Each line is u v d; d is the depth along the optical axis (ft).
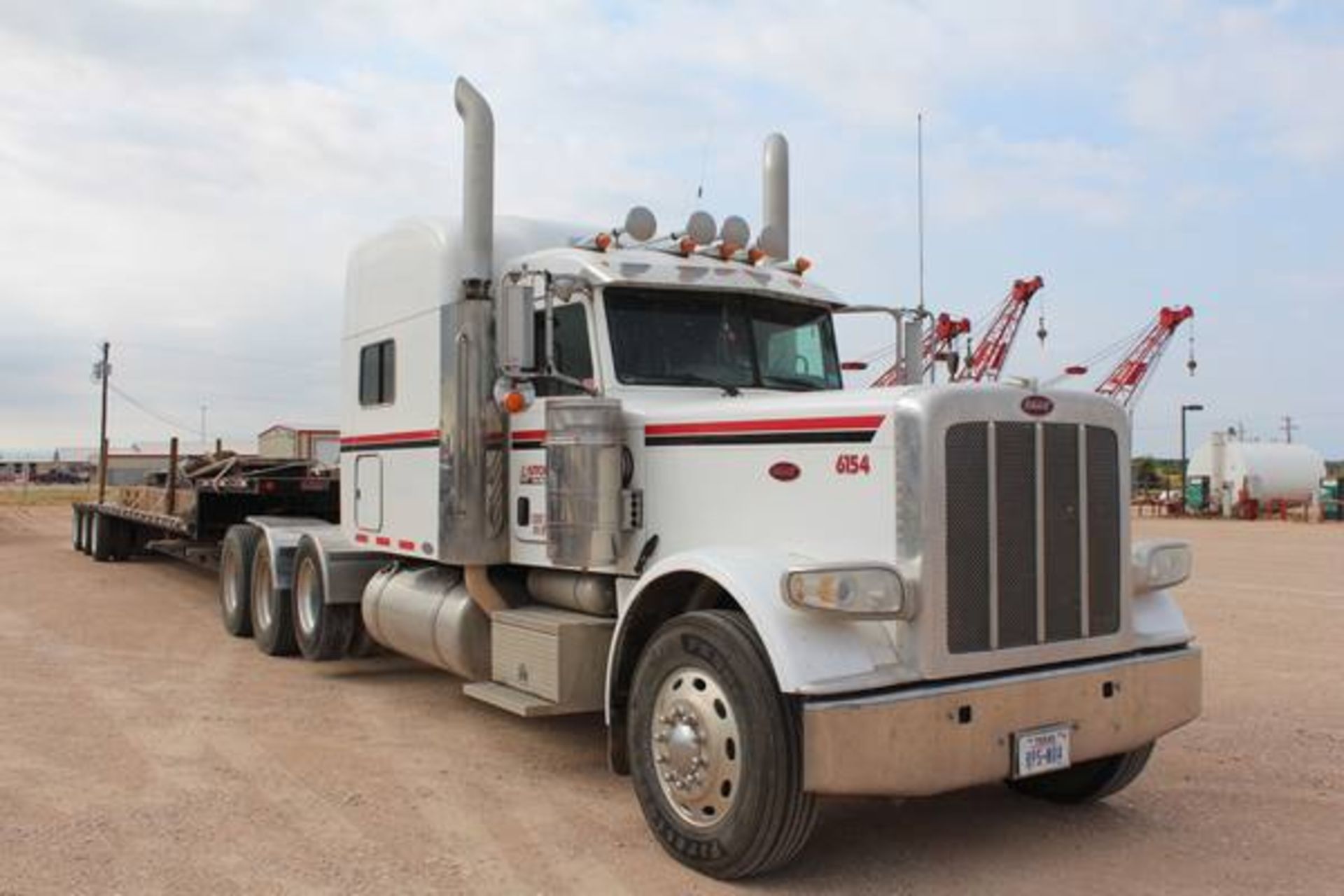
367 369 27.17
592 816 17.92
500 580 22.76
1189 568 18.31
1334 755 22.17
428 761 20.99
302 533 31.68
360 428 27.61
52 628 36.42
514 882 15.11
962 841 17.03
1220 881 15.42
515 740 22.59
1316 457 176.45
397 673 29.40
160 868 15.40
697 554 16.12
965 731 14.85
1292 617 42.39
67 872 15.19
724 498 17.79
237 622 34.45
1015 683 15.34
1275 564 69.92
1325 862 16.19
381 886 14.90
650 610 17.42
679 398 20.53
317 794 18.79
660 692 16.17
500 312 20.20
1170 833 17.47
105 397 161.99
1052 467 16.20
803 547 16.48
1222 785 20.10
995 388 15.75
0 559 60.59
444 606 23.27
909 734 14.39
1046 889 15.10
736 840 14.70
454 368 22.34
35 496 181.68
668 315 20.95
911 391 15.37
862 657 14.56
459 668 22.67
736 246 22.31
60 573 53.52
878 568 14.65
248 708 25.12
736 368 21.42
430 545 23.65
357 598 29.12
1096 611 16.58
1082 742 16.06
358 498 27.78
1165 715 17.15
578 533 19.33
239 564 34.60
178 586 48.34
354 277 28.17
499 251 23.21
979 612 15.33
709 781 15.25
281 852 16.10
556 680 19.19
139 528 59.16
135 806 18.01
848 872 15.67
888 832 17.43
